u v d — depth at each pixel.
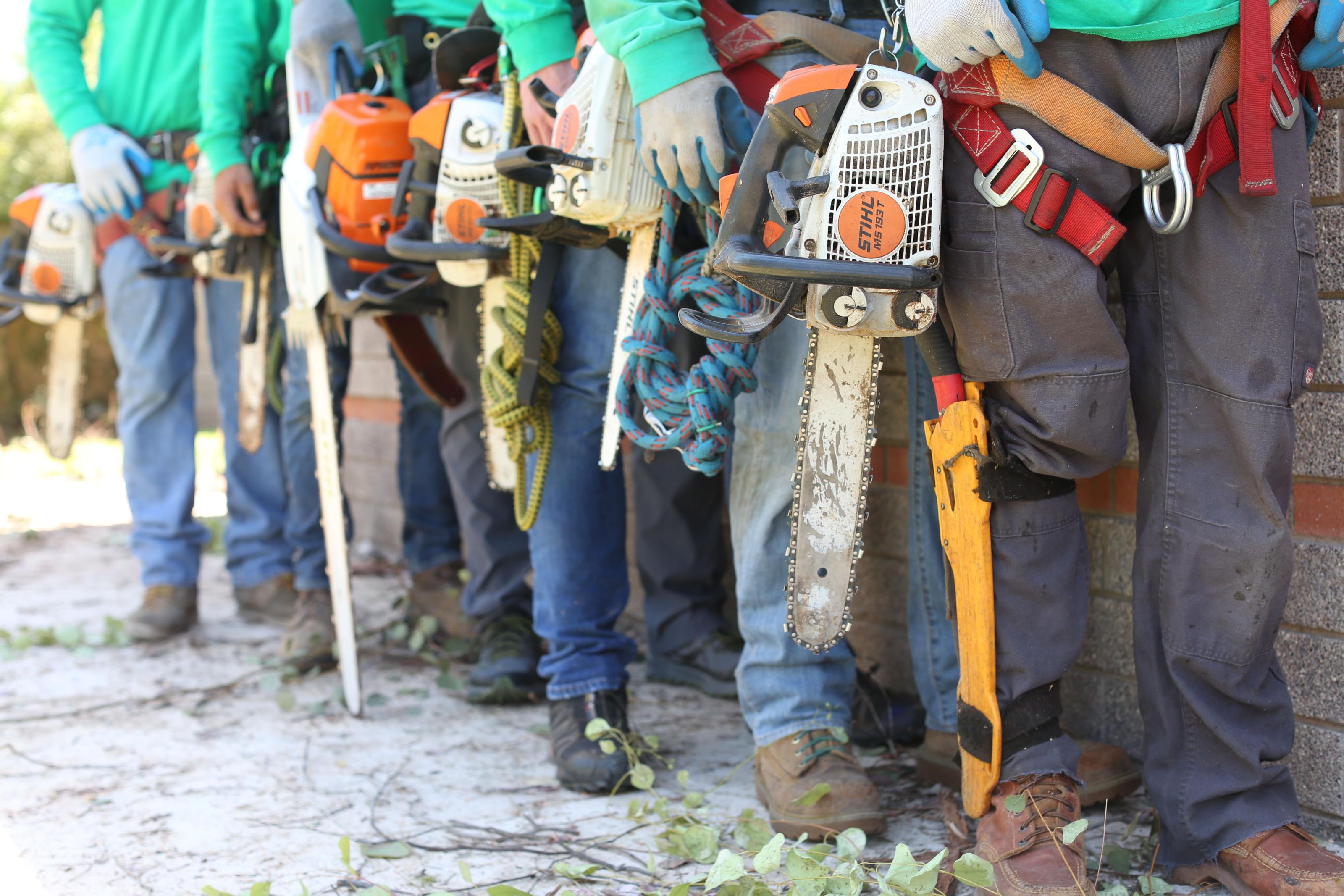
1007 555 2.22
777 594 2.71
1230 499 2.15
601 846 2.69
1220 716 2.23
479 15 3.21
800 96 2.02
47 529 7.81
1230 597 2.17
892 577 3.55
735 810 2.87
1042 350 2.10
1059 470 2.18
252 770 3.29
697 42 2.28
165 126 4.88
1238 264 2.07
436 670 4.36
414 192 3.13
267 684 4.07
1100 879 2.41
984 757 2.30
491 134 3.00
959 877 2.18
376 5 3.99
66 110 4.76
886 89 2.00
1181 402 2.19
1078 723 3.15
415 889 2.50
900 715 3.32
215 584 6.03
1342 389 2.53
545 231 2.74
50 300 4.84
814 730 2.69
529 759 3.33
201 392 12.27
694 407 2.36
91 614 5.37
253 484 5.09
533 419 3.09
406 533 4.79
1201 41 1.97
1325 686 2.59
